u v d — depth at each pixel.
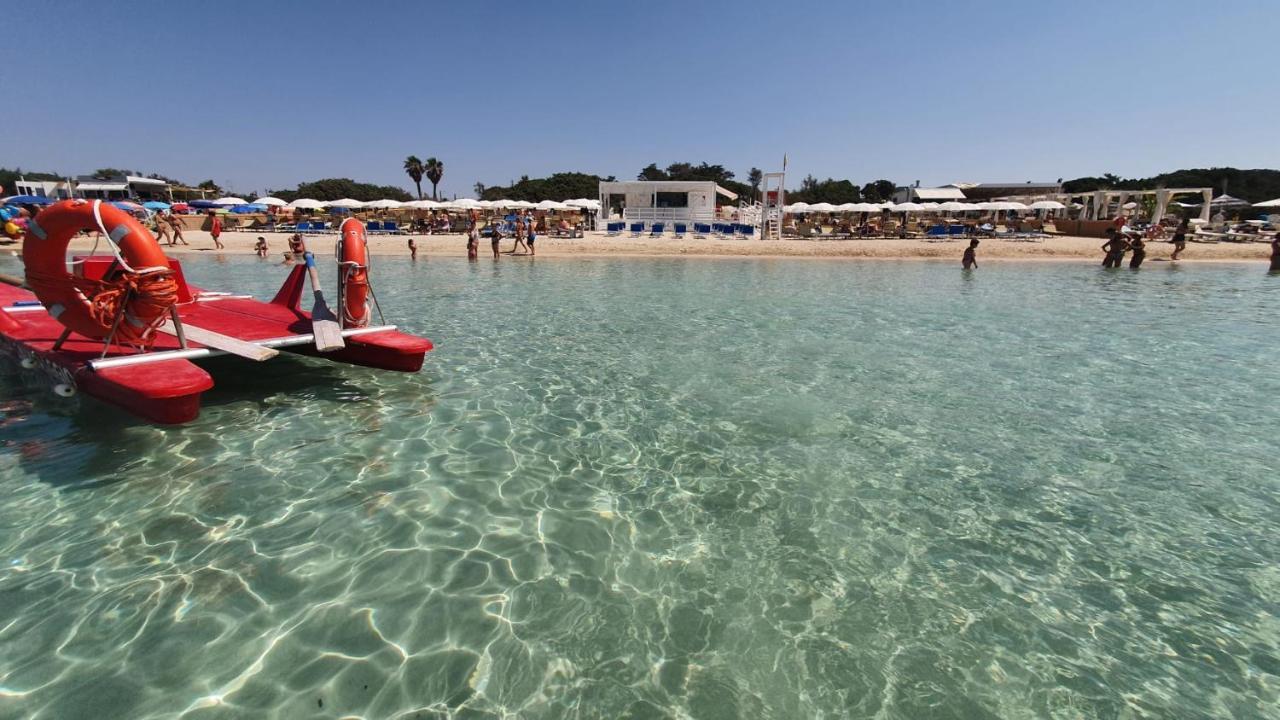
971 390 6.96
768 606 3.18
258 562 3.42
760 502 4.28
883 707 2.55
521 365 7.82
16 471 4.39
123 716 2.41
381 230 32.03
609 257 25.17
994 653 2.88
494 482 4.48
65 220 4.96
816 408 6.29
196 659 2.71
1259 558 3.69
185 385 4.90
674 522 3.99
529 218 33.69
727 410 6.18
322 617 2.99
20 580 3.20
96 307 5.01
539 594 3.22
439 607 3.09
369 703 2.50
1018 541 3.84
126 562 3.38
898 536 3.88
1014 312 12.35
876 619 3.09
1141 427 5.83
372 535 3.73
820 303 13.42
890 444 5.36
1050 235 31.59
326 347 6.58
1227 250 25.48
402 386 6.75
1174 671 2.79
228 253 24.31
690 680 2.67
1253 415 6.18
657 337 9.67
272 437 5.16
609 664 2.76
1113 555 3.71
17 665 2.65
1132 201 38.56
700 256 25.73
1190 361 8.38
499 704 2.52
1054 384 7.23
